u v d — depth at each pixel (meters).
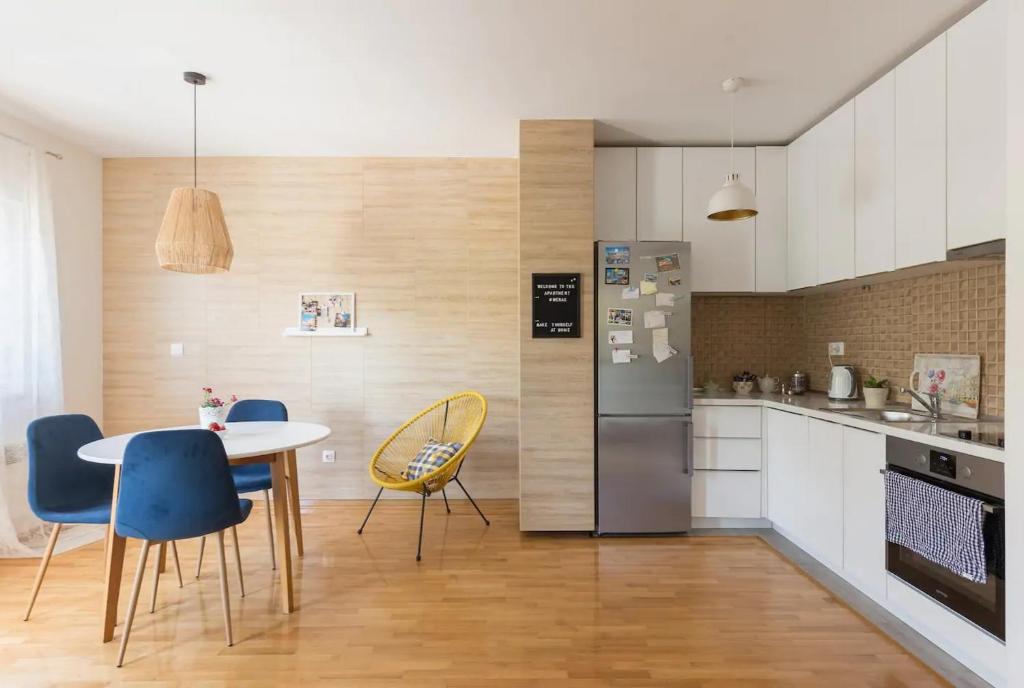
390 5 2.22
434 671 1.99
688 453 3.34
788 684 1.92
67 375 3.80
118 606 2.49
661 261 3.36
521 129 3.36
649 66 2.74
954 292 2.72
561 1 2.21
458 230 4.13
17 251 3.29
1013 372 1.59
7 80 2.88
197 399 4.11
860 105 2.87
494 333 4.13
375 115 3.34
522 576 2.80
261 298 4.12
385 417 4.12
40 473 2.43
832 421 2.73
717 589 2.65
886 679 1.94
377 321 4.12
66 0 2.17
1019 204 1.57
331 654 2.10
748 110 3.25
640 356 3.35
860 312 3.47
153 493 2.06
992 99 2.06
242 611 2.44
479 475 4.12
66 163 3.79
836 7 2.26
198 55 2.63
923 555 2.06
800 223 3.52
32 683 1.92
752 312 4.12
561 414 3.36
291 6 2.22
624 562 2.98
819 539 2.84
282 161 4.11
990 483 1.81
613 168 3.66
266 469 3.22
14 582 2.73
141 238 4.10
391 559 3.02
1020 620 1.58
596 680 1.94
